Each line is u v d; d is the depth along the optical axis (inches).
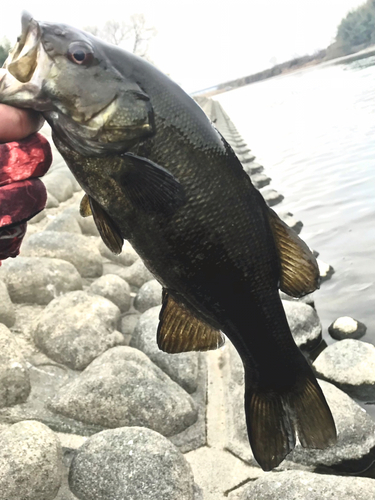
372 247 55.1
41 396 30.6
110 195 13.4
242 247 14.6
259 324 15.9
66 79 12.5
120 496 22.7
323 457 27.0
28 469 22.5
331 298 46.9
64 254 49.2
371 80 281.1
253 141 150.9
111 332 35.9
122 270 51.5
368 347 35.5
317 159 106.2
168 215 13.5
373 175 83.3
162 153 13.4
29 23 12.5
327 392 30.0
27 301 40.8
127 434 24.9
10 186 11.1
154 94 13.4
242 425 28.9
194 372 33.5
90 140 12.9
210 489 25.5
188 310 15.4
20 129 11.3
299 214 71.2
